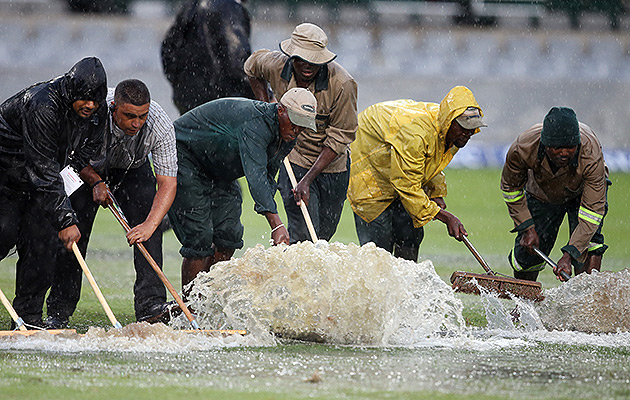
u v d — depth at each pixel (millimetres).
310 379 11430
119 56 82625
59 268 16781
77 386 10930
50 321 16703
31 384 10992
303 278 14492
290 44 18828
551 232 20891
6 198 15570
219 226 18156
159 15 87938
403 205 19984
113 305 19422
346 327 14445
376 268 14539
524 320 17578
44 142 14398
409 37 88938
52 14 85125
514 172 19656
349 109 19266
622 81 86500
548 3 91938
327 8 90562
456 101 19047
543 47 88562
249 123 16375
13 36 82875
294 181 19328
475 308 20125
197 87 23188
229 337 14281
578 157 18969
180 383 11180
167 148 16047
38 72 81438
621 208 47531
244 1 23875
